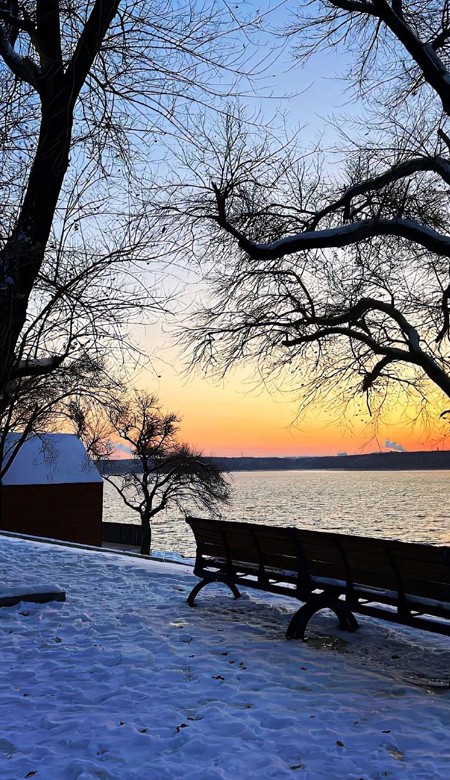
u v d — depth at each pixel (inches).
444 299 491.8
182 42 291.6
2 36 297.6
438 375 471.8
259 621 288.0
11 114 300.0
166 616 293.4
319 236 403.9
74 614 288.8
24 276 306.0
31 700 188.1
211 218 438.3
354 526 2367.1
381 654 241.4
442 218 476.4
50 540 570.9
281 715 175.9
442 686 203.8
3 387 313.4
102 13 279.6
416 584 221.0
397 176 431.2
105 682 203.0
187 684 201.3
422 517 2738.7
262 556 291.9
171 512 2984.7
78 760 148.5
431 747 157.2
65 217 313.0
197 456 1465.3
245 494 4938.5
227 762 148.4
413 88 464.1
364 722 172.2
